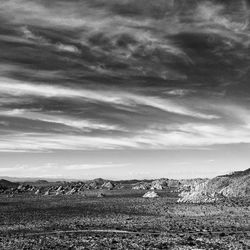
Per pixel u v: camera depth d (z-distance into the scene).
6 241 33.00
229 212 54.22
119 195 138.88
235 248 26.12
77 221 51.50
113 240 30.98
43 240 32.81
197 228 39.03
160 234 34.72
